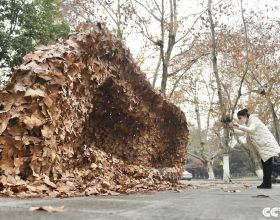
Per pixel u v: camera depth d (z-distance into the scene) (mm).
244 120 8789
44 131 4883
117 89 7973
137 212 2797
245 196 5395
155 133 10781
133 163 9562
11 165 4629
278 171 13055
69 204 3291
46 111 4988
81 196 4543
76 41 6027
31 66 5055
